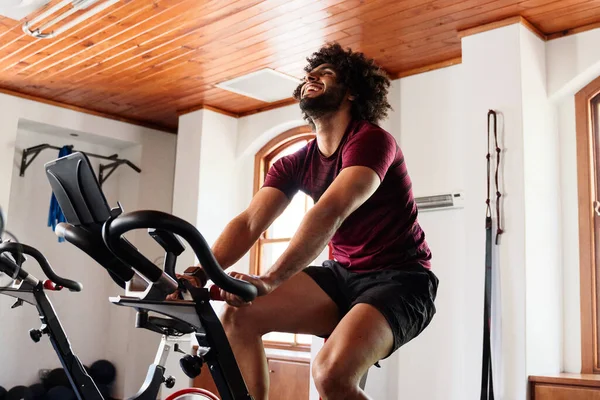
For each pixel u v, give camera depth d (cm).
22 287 237
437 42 448
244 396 143
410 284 184
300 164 207
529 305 378
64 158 148
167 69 525
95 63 519
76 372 239
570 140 424
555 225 414
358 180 168
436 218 457
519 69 397
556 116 430
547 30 423
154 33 455
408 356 453
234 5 405
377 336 166
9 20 442
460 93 461
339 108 196
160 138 693
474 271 399
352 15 412
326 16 416
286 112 586
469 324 397
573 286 411
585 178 415
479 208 403
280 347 561
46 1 409
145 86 568
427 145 473
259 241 600
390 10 404
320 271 200
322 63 205
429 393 439
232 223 199
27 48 492
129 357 646
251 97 584
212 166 607
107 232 133
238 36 454
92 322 670
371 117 205
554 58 423
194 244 131
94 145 684
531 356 374
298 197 582
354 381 159
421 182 472
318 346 472
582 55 411
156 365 240
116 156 664
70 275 660
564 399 353
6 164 578
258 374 183
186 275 161
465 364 395
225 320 185
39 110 605
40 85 577
